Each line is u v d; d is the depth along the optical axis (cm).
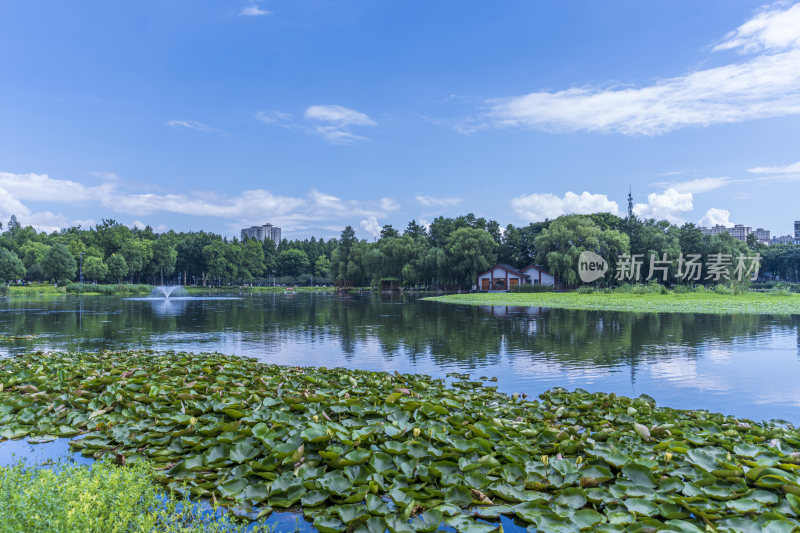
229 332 2088
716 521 400
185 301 5188
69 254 8031
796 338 1812
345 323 2520
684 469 493
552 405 799
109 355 1253
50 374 960
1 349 1552
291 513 440
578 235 6525
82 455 568
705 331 2059
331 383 884
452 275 7781
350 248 9588
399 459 513
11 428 657
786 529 374
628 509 420
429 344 1698
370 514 414
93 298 5866
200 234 12362
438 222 9250
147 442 584
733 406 880
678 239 6962
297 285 13488
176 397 741
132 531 347
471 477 482
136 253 9662
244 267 12075
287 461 493
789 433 610
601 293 5753
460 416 666
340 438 535
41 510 330
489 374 1155
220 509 437
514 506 435
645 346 1625
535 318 2772
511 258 8344
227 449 537
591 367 1246
